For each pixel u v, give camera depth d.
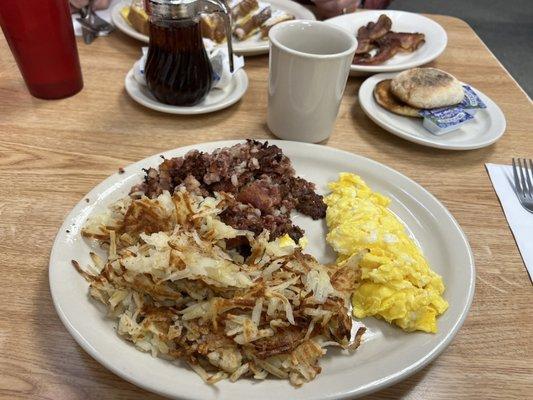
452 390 0.60
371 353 0.63
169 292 0.64
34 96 1.11
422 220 0.83
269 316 0.62
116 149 0.98
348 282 0.69
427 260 0.77
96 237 0.73
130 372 0.54
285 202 0.85
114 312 0.64
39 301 0.67
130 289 0.65
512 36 2.95
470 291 0.68
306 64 0.90
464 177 0.97
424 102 1.07
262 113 1.14
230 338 0.60
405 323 0.65
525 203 0.89
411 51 1.40
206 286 0.64
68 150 0.97
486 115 1.13
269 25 1.42
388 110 1.13
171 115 1.10
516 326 0.68
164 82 1.03
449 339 0.62
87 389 0.57
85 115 1.07
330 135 1.08
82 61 1.26
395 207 0.86
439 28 1.47
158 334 0.60
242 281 0.63
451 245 0.77
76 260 0.70
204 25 1.34
